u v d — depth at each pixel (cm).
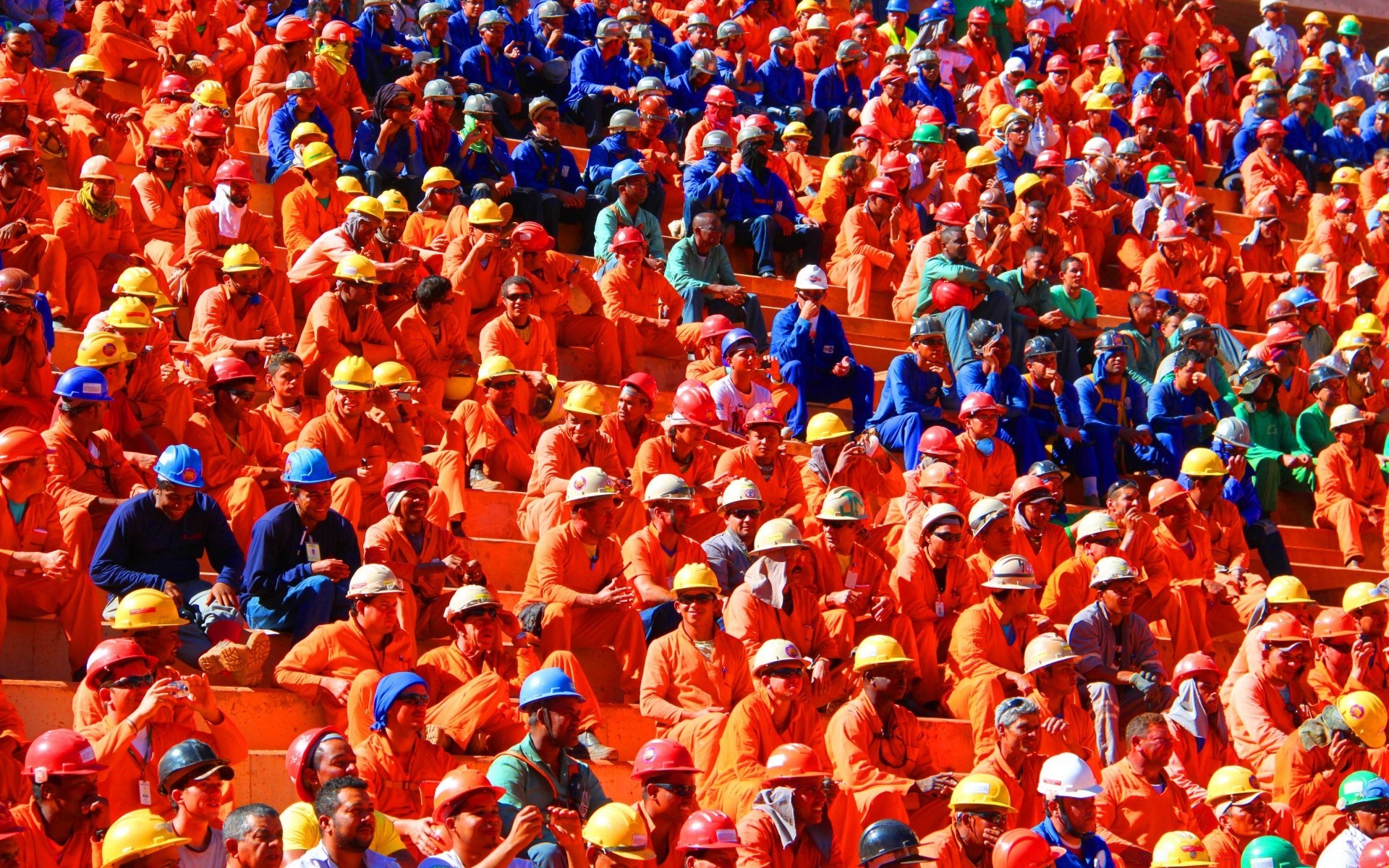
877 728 2205
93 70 3350
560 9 4306
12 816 1636
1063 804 2106
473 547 2511
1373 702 2497
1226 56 5150
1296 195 4619
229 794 1833
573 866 1845
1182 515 2917
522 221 3488
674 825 1909
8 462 2097
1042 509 2797
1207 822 2333
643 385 2812
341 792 1669
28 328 2416
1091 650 2525
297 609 2144
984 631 2469
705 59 4375
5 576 2034
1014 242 3741
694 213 3606
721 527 2677
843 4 5197
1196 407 3409
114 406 2406
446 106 3531
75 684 1989
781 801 1969
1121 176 4291
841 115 4384
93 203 2856
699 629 2255
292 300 2941
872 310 3716
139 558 2144
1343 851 2208
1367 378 3722
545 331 3036
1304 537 3381
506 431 2752
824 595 2484
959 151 4378
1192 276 4006
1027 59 5050
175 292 2945
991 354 3192
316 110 3469
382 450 2558
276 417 2623
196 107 3347
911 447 3081
